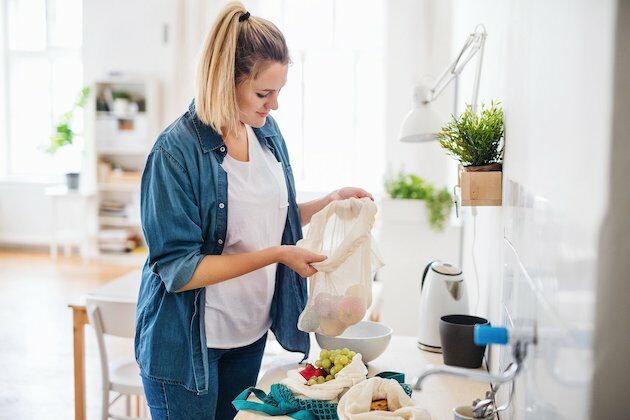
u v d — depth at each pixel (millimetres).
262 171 1806
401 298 3895
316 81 7074
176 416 1764
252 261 1649
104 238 7301
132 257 7242
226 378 1896
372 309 2879
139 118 7148
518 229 1269
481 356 1794
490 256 1933
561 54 892
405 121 2705
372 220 1684
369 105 7035
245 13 1653
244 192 1757
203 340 1729
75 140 7801
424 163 6289
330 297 1688
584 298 763
